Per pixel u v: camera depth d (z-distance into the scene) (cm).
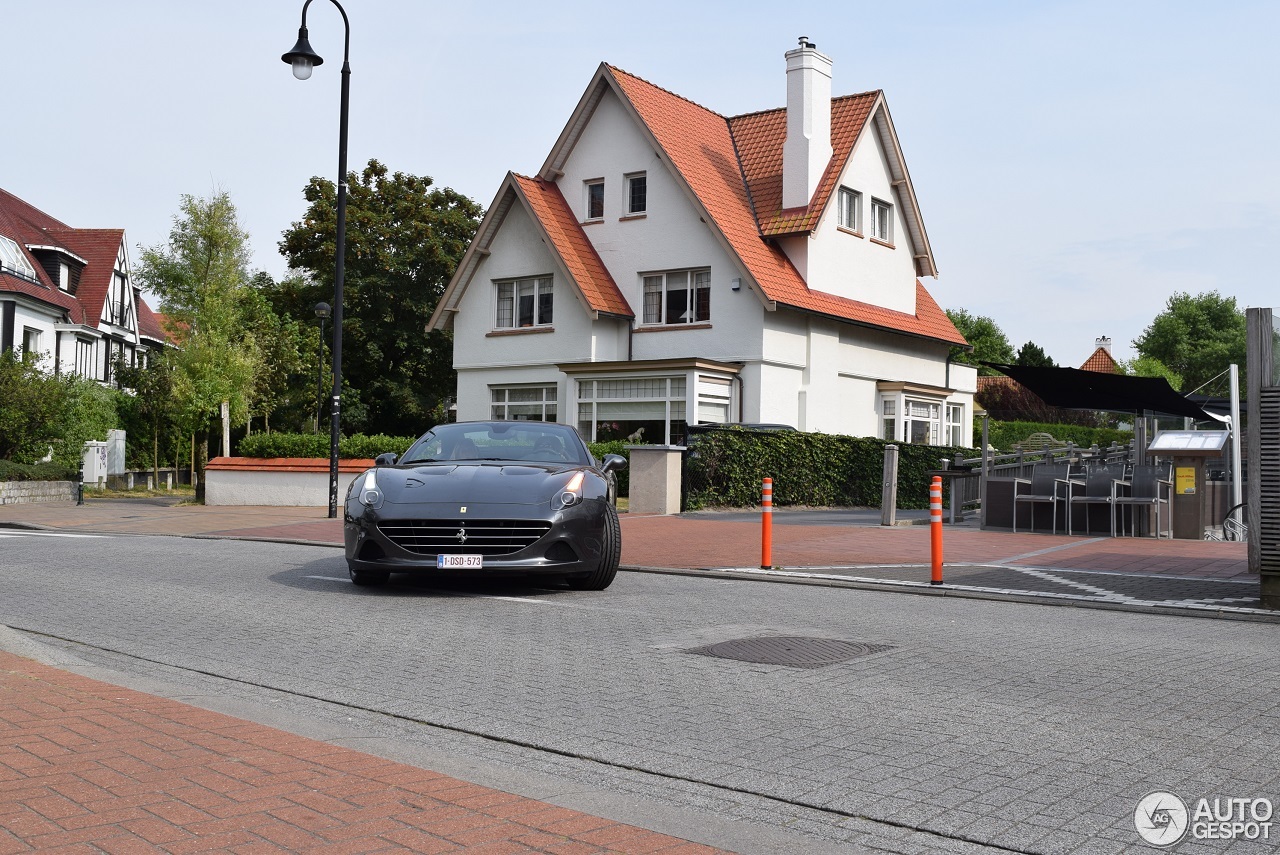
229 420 3912
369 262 4194
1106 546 1428
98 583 1007
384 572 956
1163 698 550
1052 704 537
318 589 970
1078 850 342
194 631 745
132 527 1795
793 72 2908
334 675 604
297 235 4200
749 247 2786
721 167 3016
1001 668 628
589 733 482
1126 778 415
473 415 3119
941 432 3447
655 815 371
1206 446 1535
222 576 1066
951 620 827
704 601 918
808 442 2334
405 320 4253
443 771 418
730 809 383
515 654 666
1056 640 732
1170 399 1839
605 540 959
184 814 344
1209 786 406
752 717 510
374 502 920
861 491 2503
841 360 3002
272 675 603
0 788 364
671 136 2927
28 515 2103
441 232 4309
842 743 465
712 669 621
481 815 353
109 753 410
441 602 892
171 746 423
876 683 585
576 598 929
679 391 2664
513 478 941
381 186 4325
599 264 2955
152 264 3753
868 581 1060
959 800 389
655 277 2906
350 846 320
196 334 3744
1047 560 1257
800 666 631
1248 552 1118
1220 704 538
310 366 4219
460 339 3130
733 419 2733
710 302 2789
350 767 403
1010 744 463
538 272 2966
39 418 3080
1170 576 1111
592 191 3033
